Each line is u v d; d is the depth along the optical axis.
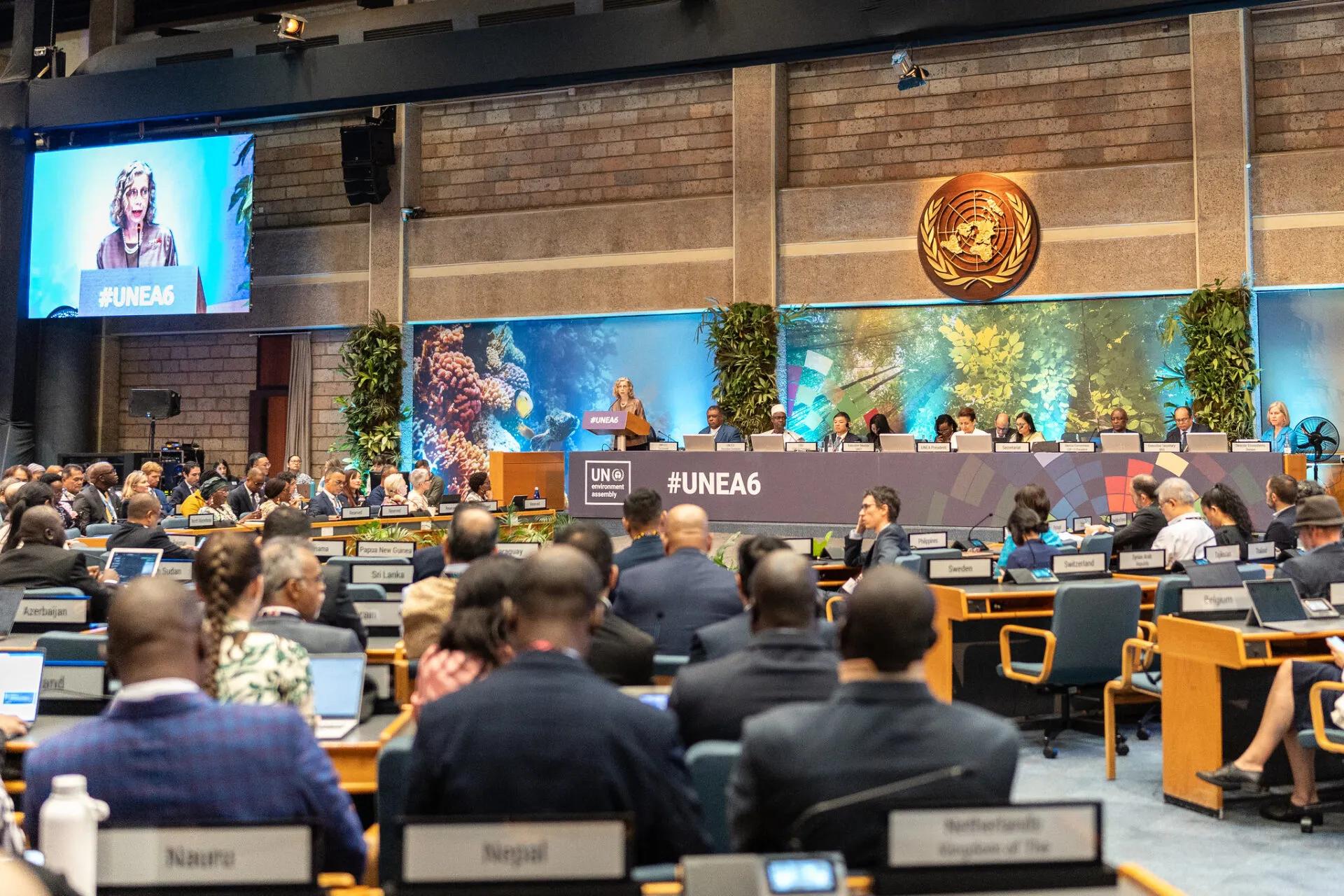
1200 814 4.94
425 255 15.95
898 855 1.66
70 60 17.84
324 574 4.42
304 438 16.52
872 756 2.00
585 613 2.35
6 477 10.85
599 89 15.40
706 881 1.57
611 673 3.56
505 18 13.20
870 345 13.92
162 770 2.16
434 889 1.63
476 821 1.64
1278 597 4.98
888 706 2.04
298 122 16.70
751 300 14.30
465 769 2.16
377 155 15.83
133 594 2.24
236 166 15.27
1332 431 12.09
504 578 3.10
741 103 14.42
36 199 15.84
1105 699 5.77
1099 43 13.20
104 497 11.48
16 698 3.44
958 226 13.44
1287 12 12.56
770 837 2.02
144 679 2.22
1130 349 12.90
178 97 14.53
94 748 2.17
